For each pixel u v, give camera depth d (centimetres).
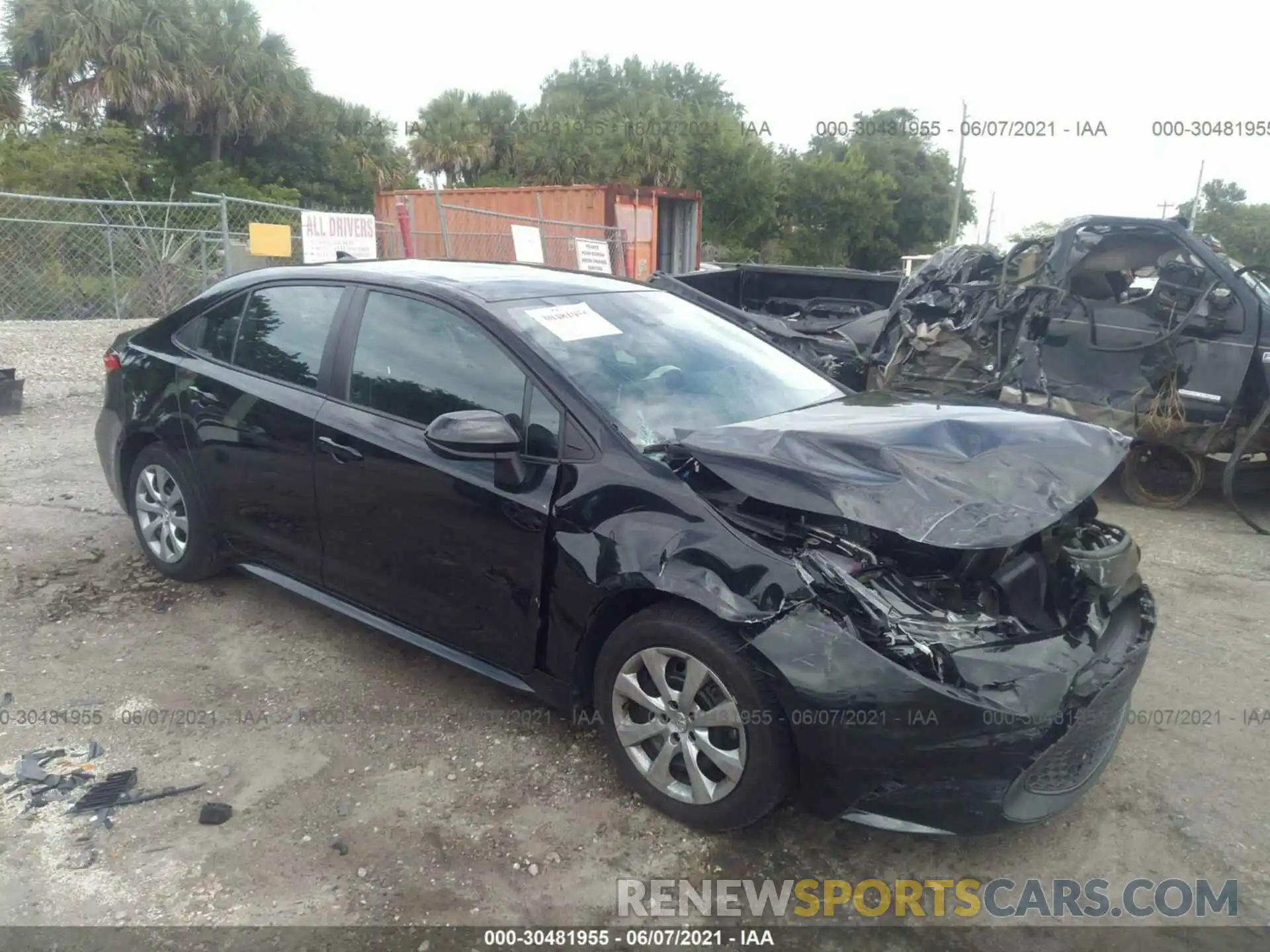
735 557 290
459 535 349
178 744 351
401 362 379
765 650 278
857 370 807
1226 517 700
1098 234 715
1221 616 505
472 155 4547
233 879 285
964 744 268
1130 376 697
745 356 420
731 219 4469
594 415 331
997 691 271
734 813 297
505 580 339
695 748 304
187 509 458
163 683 392
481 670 358
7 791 321
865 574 290
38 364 1063
